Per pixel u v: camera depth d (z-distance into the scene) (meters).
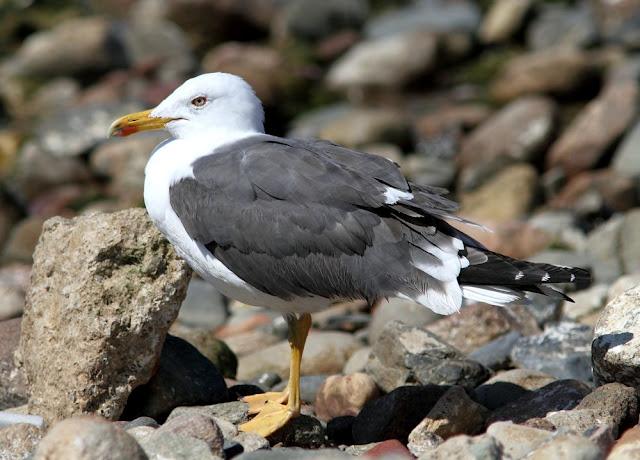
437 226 10.37
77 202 23.81
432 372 11.96
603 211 21.50
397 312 14.55
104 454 8.48
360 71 29.77
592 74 27.00
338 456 8.84
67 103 29.00
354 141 25.69
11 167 25.34
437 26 31.70
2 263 21.44
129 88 29.25
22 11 34.19
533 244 18.66
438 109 28.30
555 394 10.87
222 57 30.44
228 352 13.32
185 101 11.69
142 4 34.09
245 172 10.63
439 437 10.53
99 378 10.64
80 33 30.81
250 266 10.64
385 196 10.32
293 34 32.72
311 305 10.91
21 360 11.70
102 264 10.78
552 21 31.06
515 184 22.47
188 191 10.77
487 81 29.64
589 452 8.45
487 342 13.66
